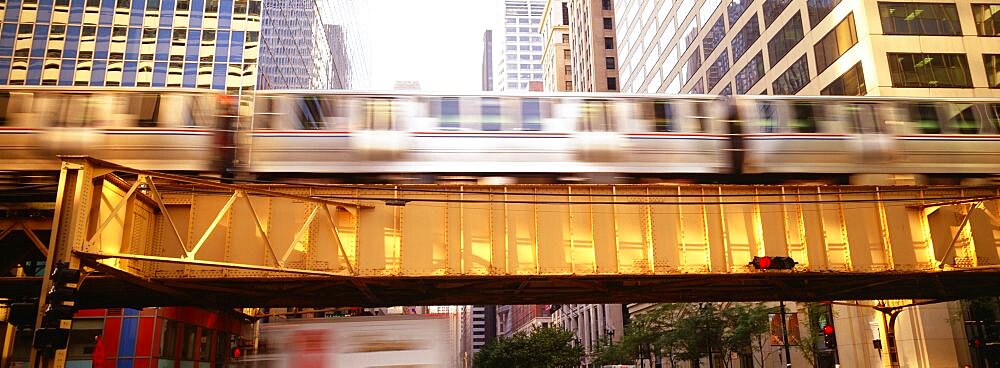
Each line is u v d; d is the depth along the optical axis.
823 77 40.59
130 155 18.78
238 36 52.16
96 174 13.48
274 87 56.12
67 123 18.94
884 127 21.42
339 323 6.36
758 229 18.56
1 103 19.02
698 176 20.92
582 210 18.23
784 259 17.70
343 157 18.91
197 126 18.98
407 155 19.03
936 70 36.53
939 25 37.41
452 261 17.55
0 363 22.55
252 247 16.98
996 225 19.52
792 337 30.25
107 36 50.81
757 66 48.50
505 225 17.84
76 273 12.09
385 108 19.33
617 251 17.92
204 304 22.95
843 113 21.41
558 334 79.50
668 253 18.22
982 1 38.22
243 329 41.16
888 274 18.94
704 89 57.25
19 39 49.47
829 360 39.16
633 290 21.58
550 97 19.95
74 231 12.72
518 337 81.06
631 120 20.09
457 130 19.28
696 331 39.66
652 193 18.48
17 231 18.39
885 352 25.42
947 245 19.25
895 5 37.47
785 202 17.30
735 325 39.12
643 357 57.72
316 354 6.19
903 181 21.89
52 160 18.69
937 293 24.77
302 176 19.39
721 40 54.38
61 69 49.47
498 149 19.28
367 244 17.39
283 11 59.88
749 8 49.91
